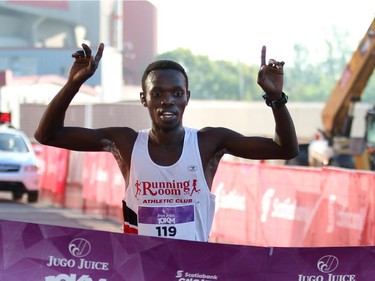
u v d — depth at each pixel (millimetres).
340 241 10195
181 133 4684
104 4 64750
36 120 39750
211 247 4359
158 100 4598
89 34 65562
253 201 12188
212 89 82500
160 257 4359
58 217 16938
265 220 11859
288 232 11297
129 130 4773
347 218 10070
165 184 4621
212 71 82875
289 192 11312
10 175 20094
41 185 21562
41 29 66750
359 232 9781
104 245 4340
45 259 4312
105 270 4344
